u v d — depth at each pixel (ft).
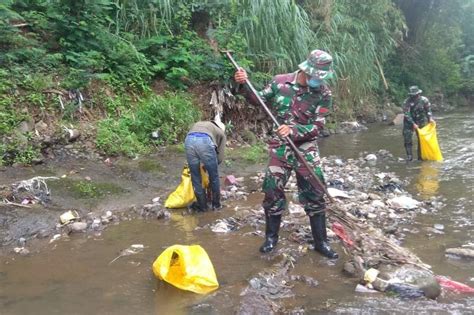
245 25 35.27
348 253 15.34
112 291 13.06
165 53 31.09
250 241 16.72
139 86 29.14
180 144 27.50
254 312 11.73
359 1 50.31
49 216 18.17
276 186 15.33
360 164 29.60
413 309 11.90
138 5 32.37
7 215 17.48
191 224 18.56
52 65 26.35
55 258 15.30
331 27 43.70
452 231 17.48
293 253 15.52
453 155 31.63
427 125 30.35
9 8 25.76
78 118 25.40
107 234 17.46
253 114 33.14
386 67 61.77
